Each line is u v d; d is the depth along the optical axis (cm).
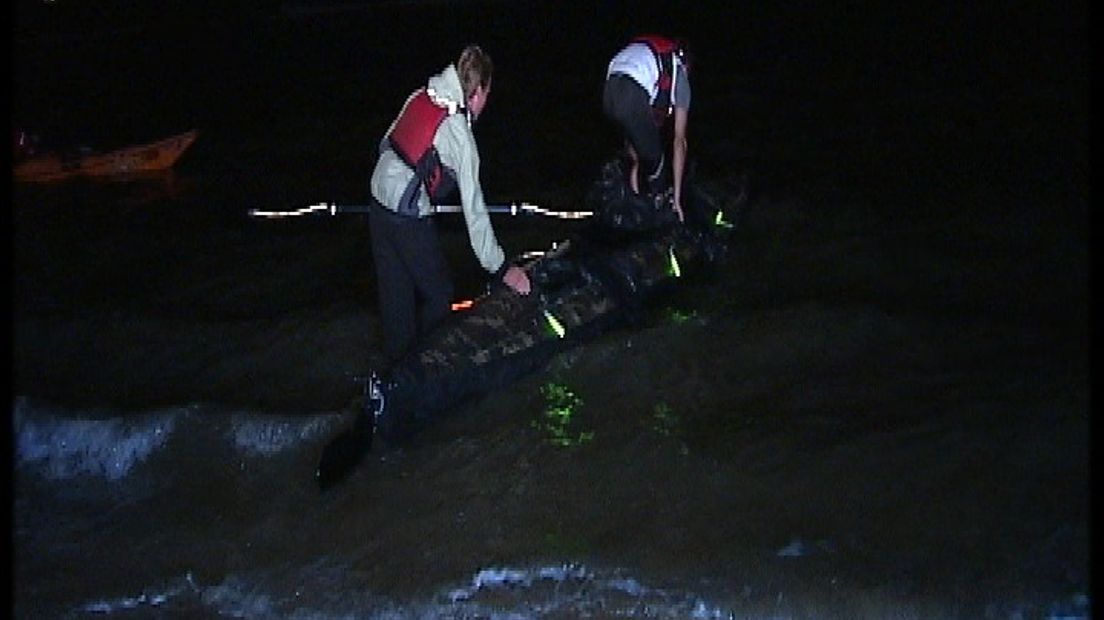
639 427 517
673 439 503
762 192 795
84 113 1432
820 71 1209
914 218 726
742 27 1530
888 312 588
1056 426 475
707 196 726
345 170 1030
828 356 560
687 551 430
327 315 662
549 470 493
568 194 857
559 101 1184
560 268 600
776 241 705
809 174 838
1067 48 1194
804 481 462
